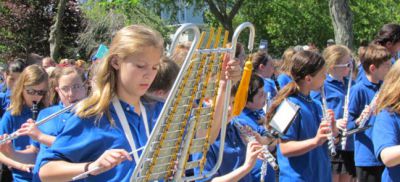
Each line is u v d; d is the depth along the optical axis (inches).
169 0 1035.3
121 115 104.7
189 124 99.5
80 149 101.3
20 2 829.2
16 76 273.6
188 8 1098.1
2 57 831.1
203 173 112.6
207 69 98.0
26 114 205.0
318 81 173.0
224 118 109.3
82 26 830.5
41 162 103.7
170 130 95.8
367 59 216.5
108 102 103.0
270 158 135.7
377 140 139.0
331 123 169.8
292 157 167.6
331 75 239.9
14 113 203.5
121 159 94.8
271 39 1240.2
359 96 216.8
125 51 99.0
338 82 239.8
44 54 834.2
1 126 204.2
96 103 102.7
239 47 217.3
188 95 96.2
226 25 1083.3
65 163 100.5
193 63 94.7
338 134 185.0
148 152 94.9
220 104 116.0
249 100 174.6
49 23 834.2
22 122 203.9
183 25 92.2
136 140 105.7
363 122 193.5
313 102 179.5
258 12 1173.7
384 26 259.0
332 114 170.6
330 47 244.1
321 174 170.9
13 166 186.9
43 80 203.5
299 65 172.1
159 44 100.8
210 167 140.6
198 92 98.2
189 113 97.9
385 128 138.3
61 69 198.4
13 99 203.9
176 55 164.1
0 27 828.6
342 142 209.3
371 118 193.8
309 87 173.0
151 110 113.3
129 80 100.4
